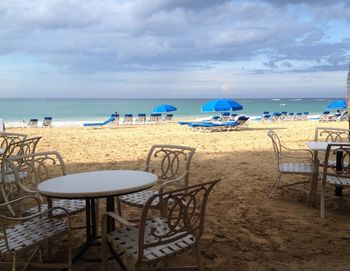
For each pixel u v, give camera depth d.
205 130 19.08
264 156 9.50
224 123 18.81
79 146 12.07
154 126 23.34
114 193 2.92
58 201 3.79
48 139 14.38
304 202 5.30
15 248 2.67
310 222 4.43
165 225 3.01
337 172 4.81
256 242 3.82
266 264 3.32
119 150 11.04
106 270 2.82
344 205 5.14
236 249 3.65
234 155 9.71
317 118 36.25
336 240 3.87
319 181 6.38
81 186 3.08
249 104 93.56
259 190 5.97
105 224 2.77
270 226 4.29
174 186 4.31
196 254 2.87
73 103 83.19
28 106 64.38
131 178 3.37
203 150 10.78
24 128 22.09
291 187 6.11
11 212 4.52
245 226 4.30
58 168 8.13
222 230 4.17
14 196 5.12
